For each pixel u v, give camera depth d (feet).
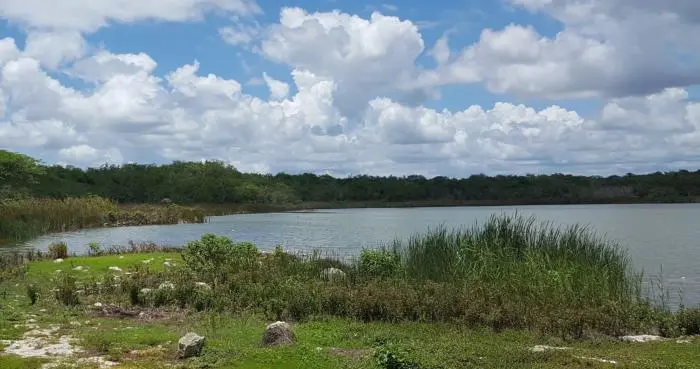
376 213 323.16
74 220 179.11
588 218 223.92
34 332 40.98
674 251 110.63
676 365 33.32
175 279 57.11
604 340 41.63
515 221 78.89
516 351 36.42
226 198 375.86
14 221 148.25
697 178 415.85
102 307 50.11
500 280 57.47
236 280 56.85
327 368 32.78
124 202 339.57
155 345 37.96
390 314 46.75
